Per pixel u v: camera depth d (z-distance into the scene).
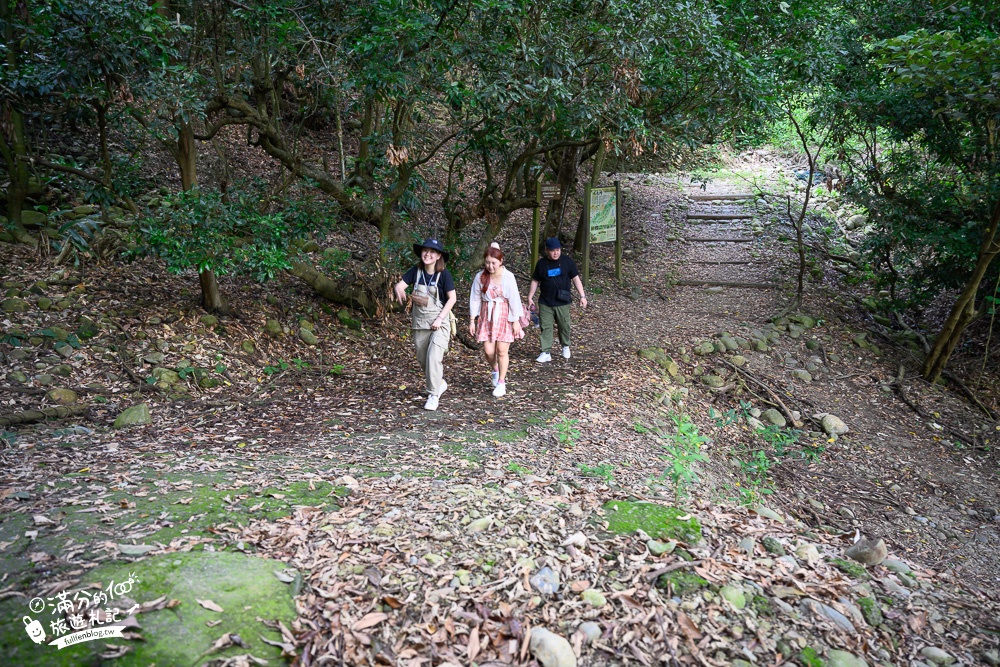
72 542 3.19
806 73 8.75
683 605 3.16
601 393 6.99
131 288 7.18
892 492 6.82
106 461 4.36
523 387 7.08
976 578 5.31
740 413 7.88
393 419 5.86
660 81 8.06
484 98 6.66
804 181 16.58
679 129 8.74
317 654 2.62
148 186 8.95
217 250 6.25
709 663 2.84
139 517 3.53
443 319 5.96
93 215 8.05
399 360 7.95
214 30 7.10
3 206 7.68
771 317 10.41
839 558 4.20
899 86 9.10
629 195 15.91
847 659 3.05
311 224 7.79
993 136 8.95
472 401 6.51
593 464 5.02
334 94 7.99
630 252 13.21
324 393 6.56
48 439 4.69
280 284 8.41
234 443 5.02
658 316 10.55
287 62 6.86
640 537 3.68
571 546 3.49
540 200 9.98
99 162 9.05
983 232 8.71
